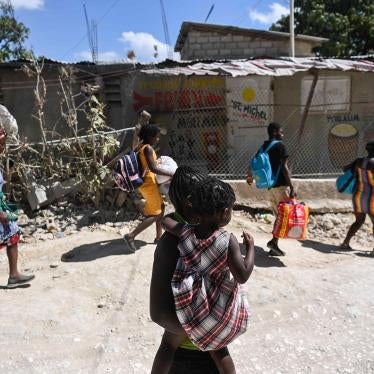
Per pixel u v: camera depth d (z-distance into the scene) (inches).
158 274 91.9
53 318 159.9
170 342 97.4
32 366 134.0
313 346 144.3
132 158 213.3
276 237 222.5
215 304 88.3
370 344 145.4
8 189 271.1
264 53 491.2
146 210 218.5
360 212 241.3
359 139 409.7
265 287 184.5
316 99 406.3
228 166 402.0
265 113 410.6
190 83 408.5
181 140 409.7
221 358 96.7
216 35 489.7
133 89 409.7
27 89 406.0
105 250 225.3
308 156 408.5
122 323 159.6
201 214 88.7
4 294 180.4
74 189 281.0
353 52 743.7
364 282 192.9
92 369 132.6
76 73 395.9
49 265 212.2
